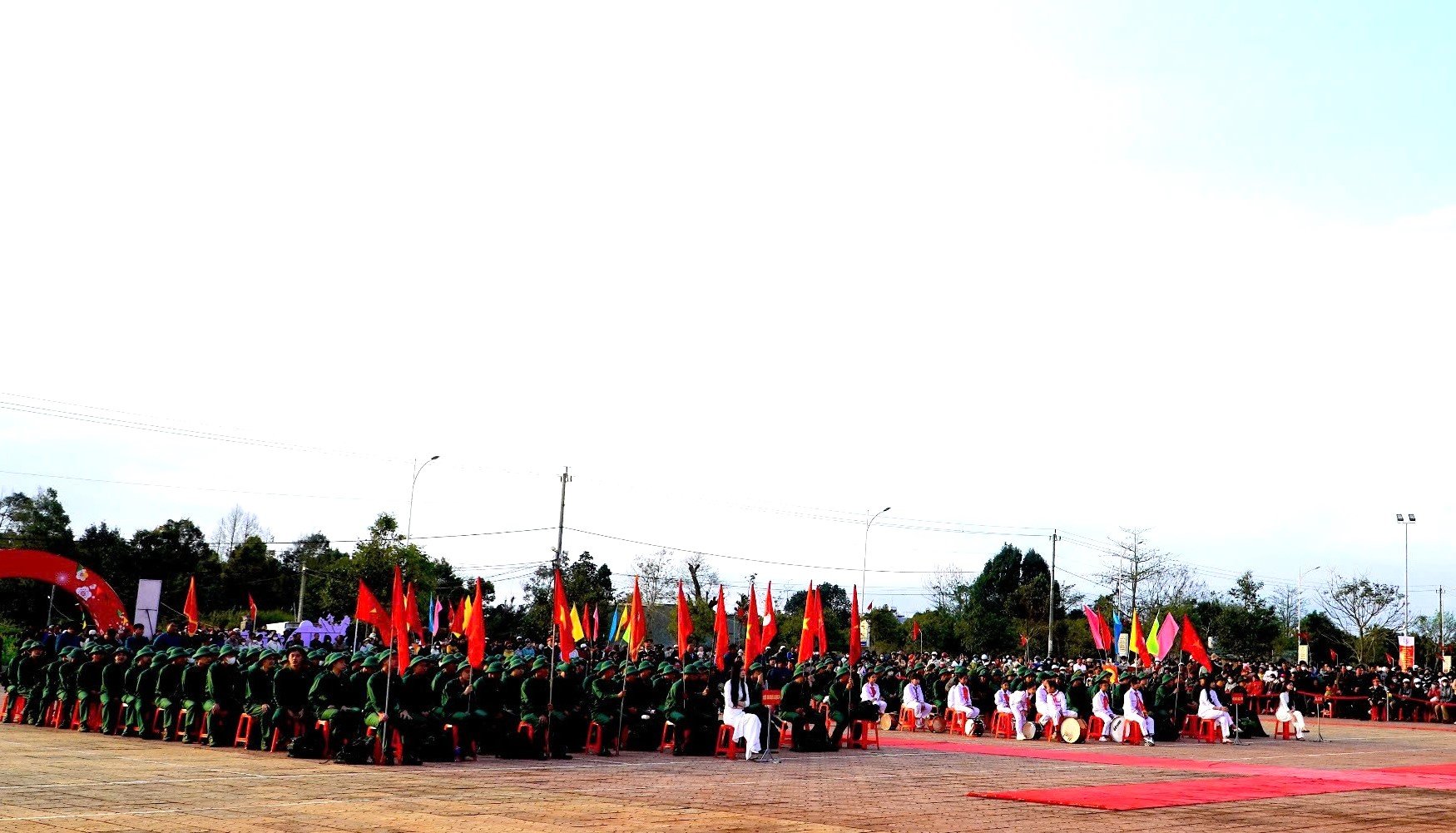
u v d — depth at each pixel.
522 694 23.94
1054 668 43.91
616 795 16.95
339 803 15.06
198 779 17.20
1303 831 14.93
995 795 18.00
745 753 25.59
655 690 26.38
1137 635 42.41
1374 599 84.81
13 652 35.28
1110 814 16.16
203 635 36.78
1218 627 85.56
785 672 32.53
